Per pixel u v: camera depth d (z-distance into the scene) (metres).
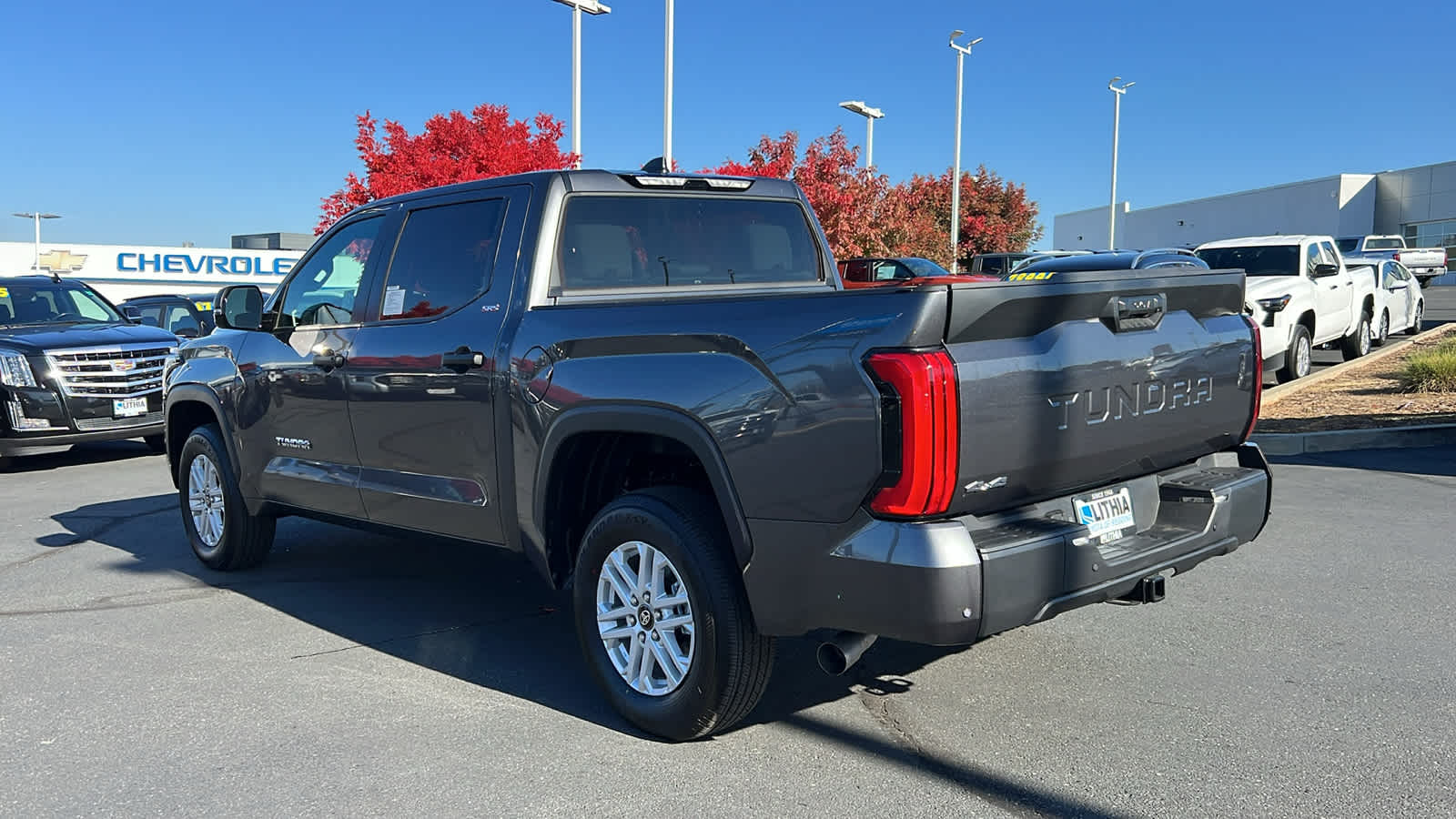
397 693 4.35
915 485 3.06
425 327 4.71
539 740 3.85
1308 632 4.83
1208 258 15.08
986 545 3.16
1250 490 4.09
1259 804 3.25
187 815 3.32
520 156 19.50
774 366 3.37
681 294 4.89
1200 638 4.79
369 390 4.95
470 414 4.45
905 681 4.34
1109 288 3.57
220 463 6.12
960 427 3.08
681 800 3.36
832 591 3.27
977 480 3.15
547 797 3.40
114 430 11.34
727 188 5.16
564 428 3.98
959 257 36.16
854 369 3.16
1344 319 15.23
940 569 3.06
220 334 6.14
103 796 3.46
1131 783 3.41
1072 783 3.43
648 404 3.71
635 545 3.86
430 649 4.91
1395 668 4.38
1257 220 55.59
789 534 3.36
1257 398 4.37
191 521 6.48
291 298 5.73
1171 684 4.25
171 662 4.75
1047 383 3.34
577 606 4.08
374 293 5.11
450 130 19.44
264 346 5.69
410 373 4.71
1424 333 20.41
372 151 19.33
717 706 3.63
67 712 4.18
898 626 3.14
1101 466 3.61
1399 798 3.28
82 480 10.31
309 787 3.49
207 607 5.64
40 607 5.66
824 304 3.31
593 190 4.62
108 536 7.47
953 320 3.09
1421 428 9.95
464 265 4.69
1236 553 6.22
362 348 4.98
